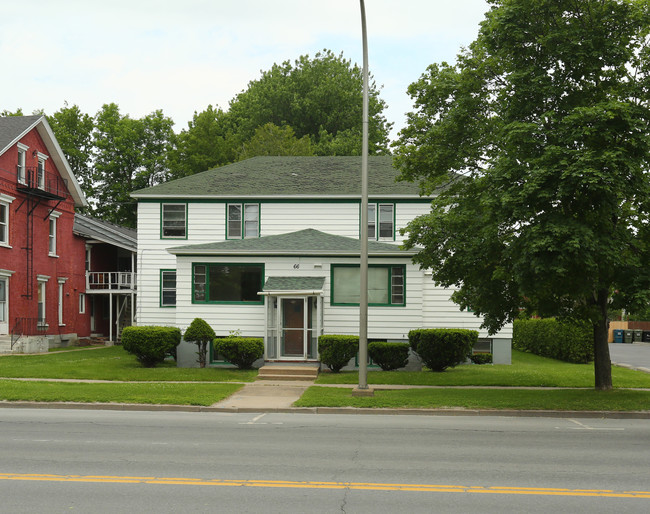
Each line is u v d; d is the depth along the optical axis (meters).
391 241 30.59
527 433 13.26
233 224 31.41
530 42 18.17
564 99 17.69
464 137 19.77
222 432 13.02
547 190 15.80
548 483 8.79
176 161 60.06
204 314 26.72
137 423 14.24
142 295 31.59
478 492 8.27
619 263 16.22
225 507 7.48
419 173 20.91
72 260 39.53
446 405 16.91
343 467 9.69
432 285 29.05
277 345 25.86
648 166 16.92
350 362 26.55
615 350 47.19
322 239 27.91
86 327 41.41
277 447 11.32
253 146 54.75
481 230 18.52
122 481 8.69
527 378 23.14
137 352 25.58
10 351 31.02
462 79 19.47
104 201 61.00
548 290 17.30
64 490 8.21
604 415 16.28
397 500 7.86
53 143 36.41
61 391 18.53
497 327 20.17
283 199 31.16
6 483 8.56
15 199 33.25
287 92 60.03
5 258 32.34
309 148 55.12
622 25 17.41
